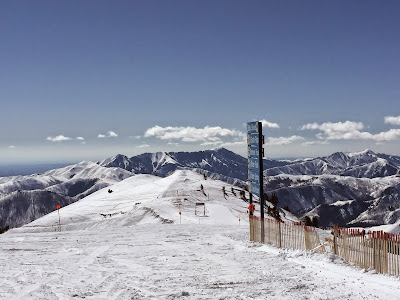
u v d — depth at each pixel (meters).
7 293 11.16
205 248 23.44
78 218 121.50
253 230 25.64
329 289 12.26
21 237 32.97
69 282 13.10
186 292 11.83
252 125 25.67
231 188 150.00
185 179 173.00
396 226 109.25
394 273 13.95
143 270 16.14
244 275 14.87
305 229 19.98
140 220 81.19
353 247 16.23
